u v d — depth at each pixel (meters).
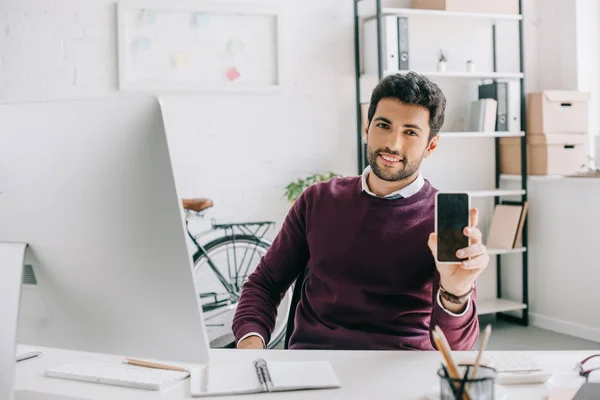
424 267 1.51
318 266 1.59
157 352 1.02
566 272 3.75
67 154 0.95
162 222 0.94
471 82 4.06
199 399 1.06
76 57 3.39
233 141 3.65
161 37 3.47
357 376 1.16
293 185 3.65
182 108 3.55
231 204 3.66
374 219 1.54
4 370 1.00
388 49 3.56
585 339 3.63
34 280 1.04
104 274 0.99
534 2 4.18
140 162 0.93
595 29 3.99
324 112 3.79
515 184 4.05
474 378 0.93
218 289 3.64
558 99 3.79
